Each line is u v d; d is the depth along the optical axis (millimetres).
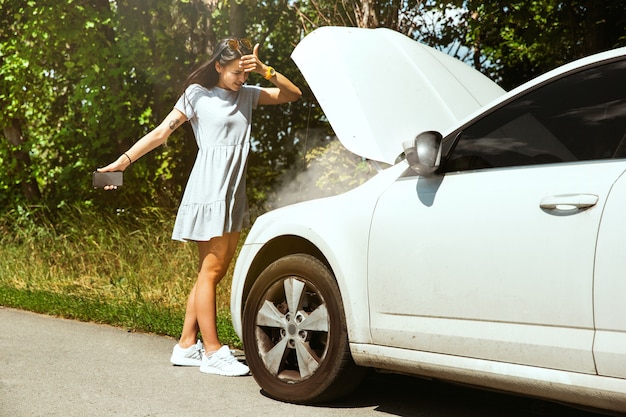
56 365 5336
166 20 11914
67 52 12109
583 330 3271
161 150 11672
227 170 5176
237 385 4887
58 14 11312
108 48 11570
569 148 3518
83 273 10188
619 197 3211
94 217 11250
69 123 12445
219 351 5199
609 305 3178
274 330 4715
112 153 12352
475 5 9273
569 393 3334
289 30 12500
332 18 9773
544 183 3494
